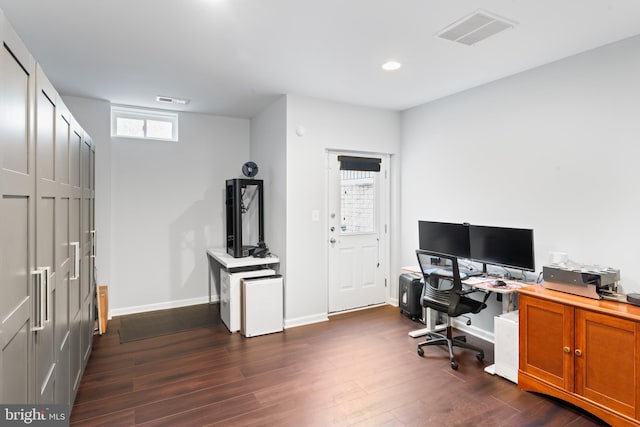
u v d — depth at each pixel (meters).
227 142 4.90
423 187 4.32
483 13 2.22
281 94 3.89
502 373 2.81
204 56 2.88
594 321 2.23
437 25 2.38
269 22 2.33
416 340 3.57
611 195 2.65
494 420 2.26
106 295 3.84
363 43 2.64
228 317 3.87
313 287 4.10
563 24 2.36
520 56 2.88
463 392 2.60
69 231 2.12
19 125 1.27
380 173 4.67
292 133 3.92
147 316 4.30
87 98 3.99
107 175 4.12
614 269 2.53
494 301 3.54
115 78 3.38
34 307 1.43
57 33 2.48
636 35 2.51
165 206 4.56
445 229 3.71
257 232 4.80
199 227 4.77
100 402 2.44
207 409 2.37
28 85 1.37
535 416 2.30
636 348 2.04
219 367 2.98
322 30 2.44
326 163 4.20
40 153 1.51
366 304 4.63
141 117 4.48
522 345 2.64
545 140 3.06
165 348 3.37
